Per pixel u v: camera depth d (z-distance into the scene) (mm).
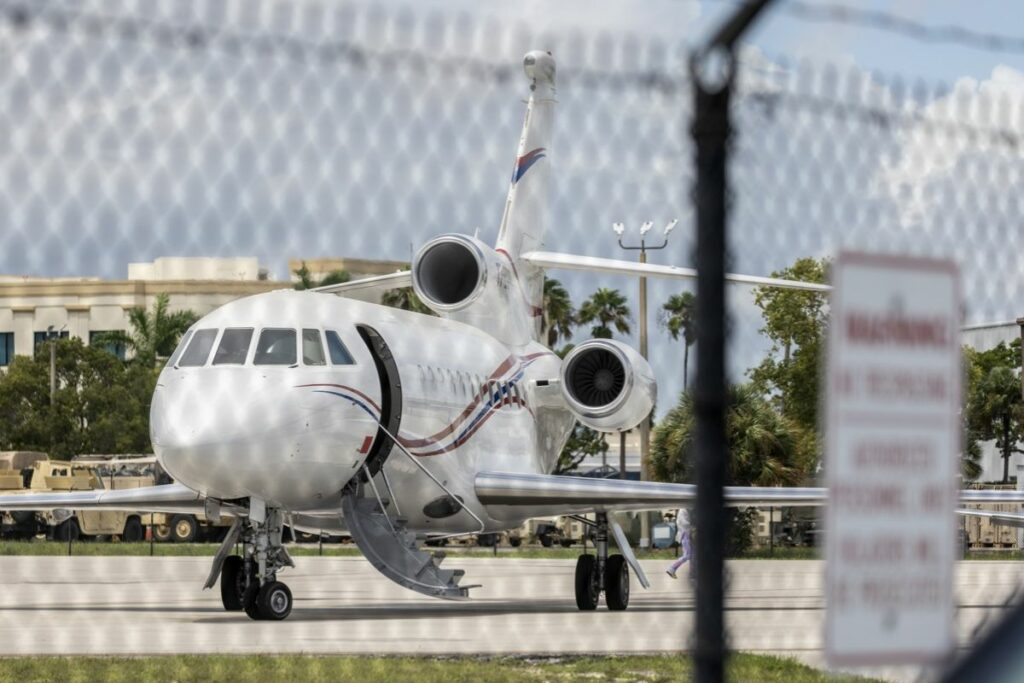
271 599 59469
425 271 75688
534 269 86750
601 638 51219
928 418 15867
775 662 39531
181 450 54844
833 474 15484
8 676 37000
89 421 197125
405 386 64688
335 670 38188
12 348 196375
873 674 37656
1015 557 141000
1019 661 16156
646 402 75062
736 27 15320
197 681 36438
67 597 80250
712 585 16000
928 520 15891
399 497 66750
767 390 139875
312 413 57375
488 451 73625
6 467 182500
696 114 16000
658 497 67625
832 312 15461
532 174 86562
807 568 117438
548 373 83750
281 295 61375
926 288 15836
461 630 54344
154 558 140000
